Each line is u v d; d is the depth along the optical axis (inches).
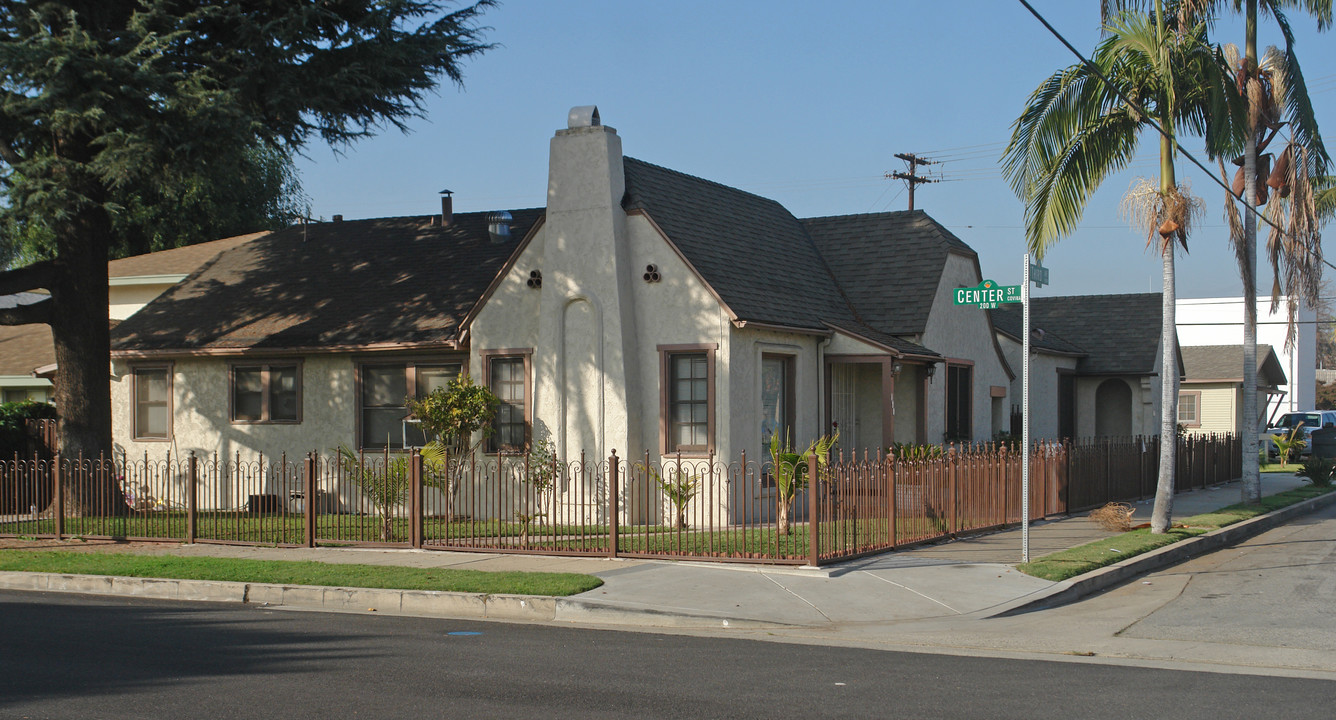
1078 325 1348.4
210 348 905.5
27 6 714.8
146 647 392.5
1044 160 731.4
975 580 514.9
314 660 369.4
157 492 937.5
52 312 805.2
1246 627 434.9
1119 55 713.0
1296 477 1261.1
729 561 548.4
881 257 956.0
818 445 631.2
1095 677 346.9
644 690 325.4
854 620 446.9
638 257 761.6
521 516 633.6
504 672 350.3
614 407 742.5
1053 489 794.8
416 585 498.0
